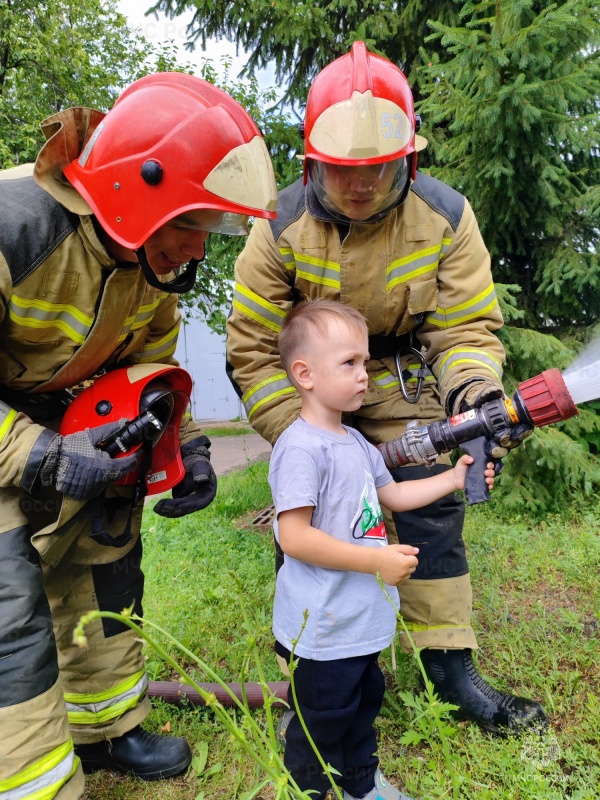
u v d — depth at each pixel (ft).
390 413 7.50
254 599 10.10
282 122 19.48
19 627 5.01
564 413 5.50
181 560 12.43
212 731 7.10
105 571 6.50
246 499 17.49
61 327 5.73
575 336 16.28
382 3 17.85
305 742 5.24
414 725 6.72
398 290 6.88
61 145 5.32
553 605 9.75
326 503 5.26
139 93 5.44
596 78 14.73
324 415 5.54
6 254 5.11
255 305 7.06
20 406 6.27
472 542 12.44
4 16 40.52
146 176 5.10
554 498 14.88
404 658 7.98
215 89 5.61
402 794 5.63
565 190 15.48
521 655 8.09
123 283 5.67
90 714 6.45
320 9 17.75
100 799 6.33
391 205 6.36
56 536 5.49
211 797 6.22
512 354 14.89
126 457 5.39
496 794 5.65
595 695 7.16
